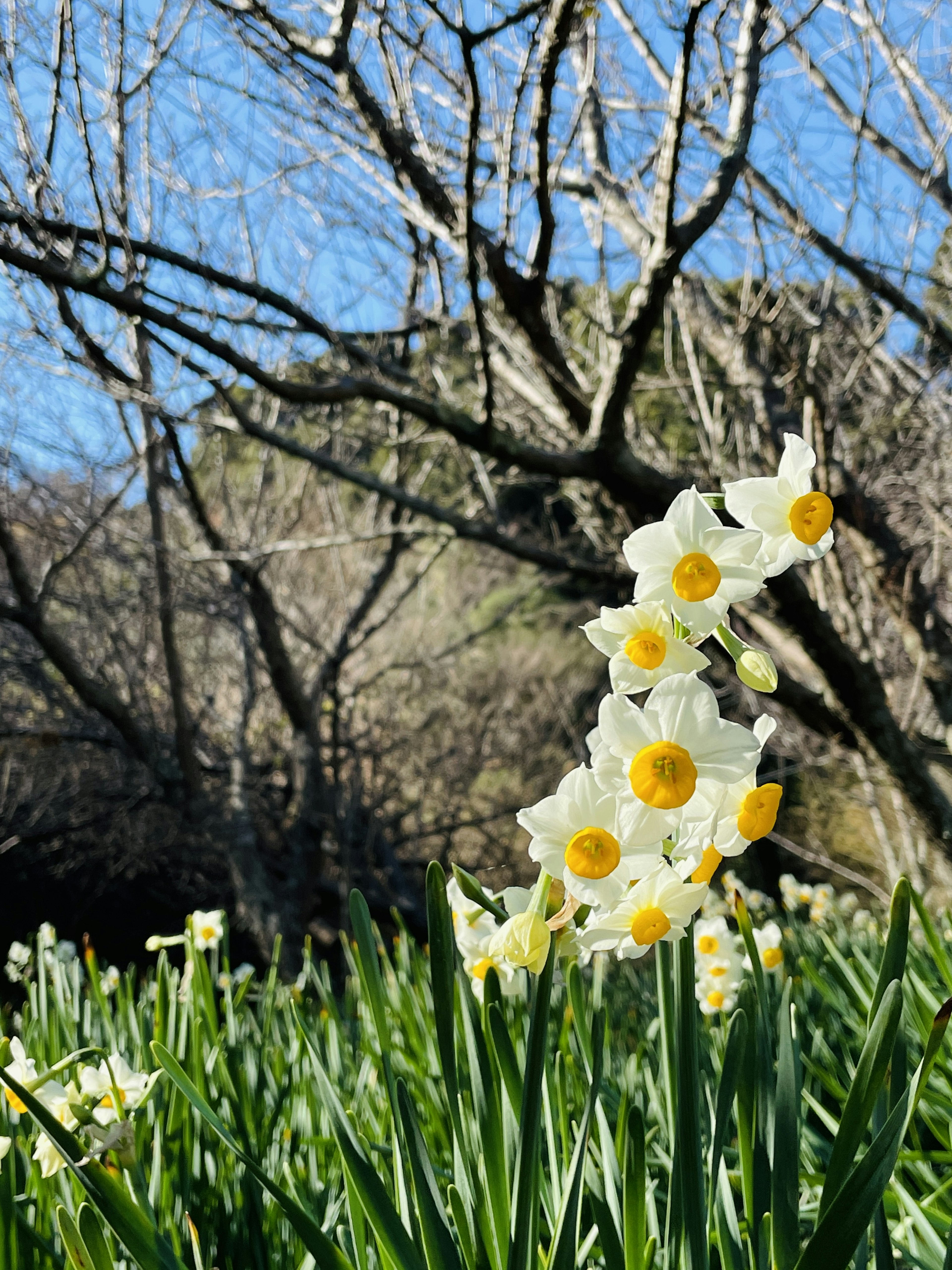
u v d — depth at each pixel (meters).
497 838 13.20
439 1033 1.03
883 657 7.30
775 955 2.30
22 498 10.20
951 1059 1.73
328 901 12.30
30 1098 0.98
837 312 5.96
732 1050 1.07
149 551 10.59
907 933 0.96
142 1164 1.40
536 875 13.21
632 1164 1.02
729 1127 1.65
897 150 5.71
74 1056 1.22
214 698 12.47
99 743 10.80
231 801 11.23
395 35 5.37
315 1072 1.18
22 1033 2.73
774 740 8.52
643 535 0.94
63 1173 1.41
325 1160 1.79
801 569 6.94
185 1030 1.82
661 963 1.11
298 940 10.39
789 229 5.74
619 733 0.88
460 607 16.84
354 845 12.54
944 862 6.25
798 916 7.48
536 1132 0.92
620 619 0.94
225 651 12.90
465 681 15.30
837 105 5.63
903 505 6.91
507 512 13.36
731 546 0.92
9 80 5.22
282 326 6.30
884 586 6.26
